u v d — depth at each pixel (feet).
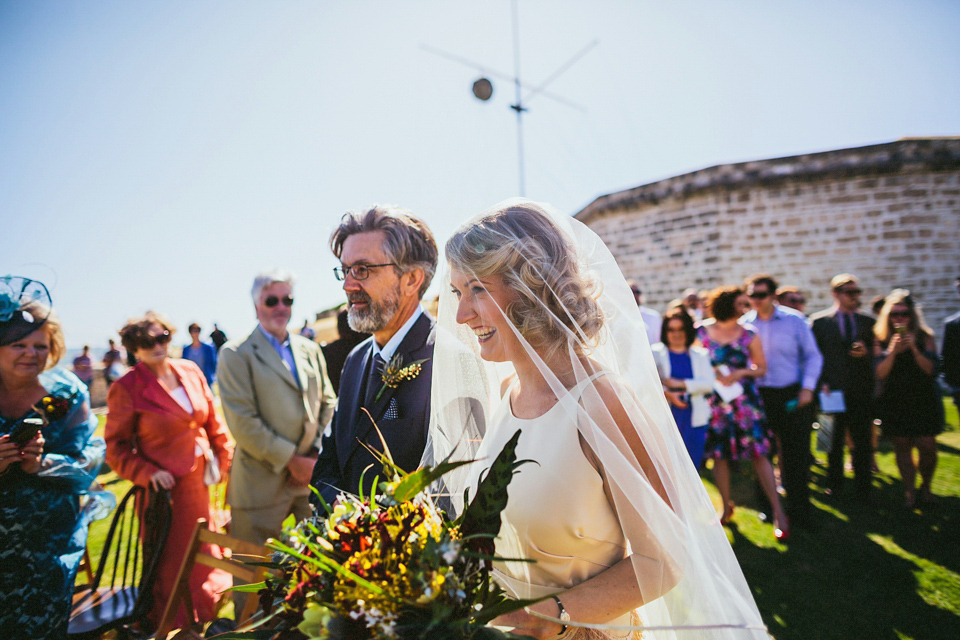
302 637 3.08
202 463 9.51
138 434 9.10
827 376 14.32
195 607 8.77
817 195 32.83
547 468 3.67
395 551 2.87
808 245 33.22
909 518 12.62
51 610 6.60
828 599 9.42
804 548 11.33
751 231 34.88
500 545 3.84
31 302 7.03
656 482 3.53
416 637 2.68
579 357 3.78
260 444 8.76
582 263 4.14
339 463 5.99
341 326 11.07
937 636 8.28
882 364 13.15
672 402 11.95
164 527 7.58
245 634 3.06
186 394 9.68
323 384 10.43
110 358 35.14
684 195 37.24
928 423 12.82
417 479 3.02
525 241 3.84
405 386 5.53
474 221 4.05
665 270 39.37
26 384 7.06
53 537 6.70
